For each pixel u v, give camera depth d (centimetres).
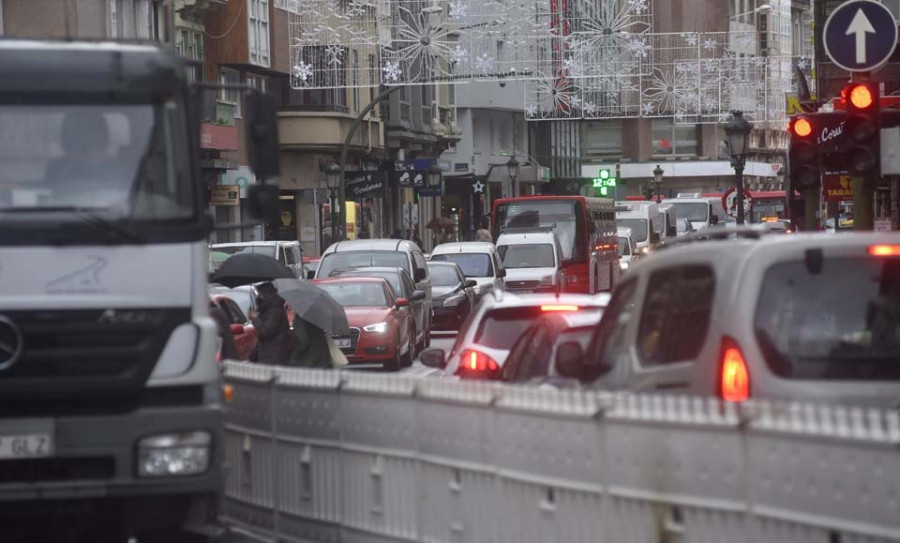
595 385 2230
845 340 1842
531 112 12650
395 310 6944
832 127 4194
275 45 14000
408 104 17950
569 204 11875
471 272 9825
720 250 1947
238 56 13225
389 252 8206
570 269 11819
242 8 13225
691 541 1602
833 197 10294
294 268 9331
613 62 11875
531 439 1898
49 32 9788
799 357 1836
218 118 12938
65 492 2289
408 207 17950
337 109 14912
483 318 3578
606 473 1745
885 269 1869
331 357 4603
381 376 2297
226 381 2936
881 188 8462
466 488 2066
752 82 14188
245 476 2830
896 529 1348
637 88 13850
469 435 2055
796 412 1466
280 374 2648
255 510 2781
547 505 1862
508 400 1950
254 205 2480
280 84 14650
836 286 1866
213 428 2336
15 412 2330
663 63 13925
